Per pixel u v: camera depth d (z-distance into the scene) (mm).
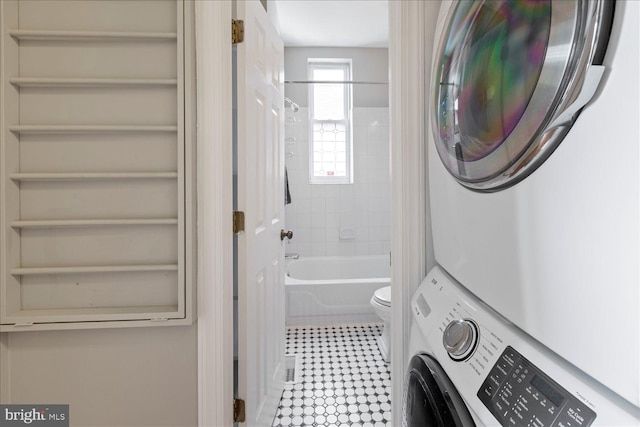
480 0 691
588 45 397
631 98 360
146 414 1128
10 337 1085
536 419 444
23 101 1080
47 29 1093
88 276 1109
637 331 354
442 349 695
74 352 1104
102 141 1107
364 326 2787
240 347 1251
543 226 493
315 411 1732
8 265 1028
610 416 372
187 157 1067
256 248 1376
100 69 1105
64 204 1094
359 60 3555
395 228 1184
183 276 1069
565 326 450
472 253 708
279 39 1818
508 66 559
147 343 1126
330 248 3516
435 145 925
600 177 396
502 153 563
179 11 1062
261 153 1467
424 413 699
